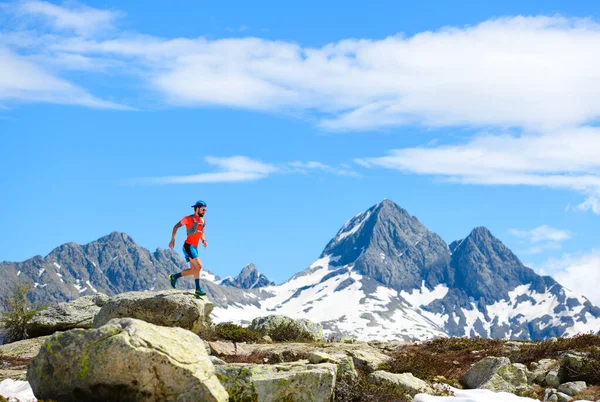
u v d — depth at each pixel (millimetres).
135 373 14016
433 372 24094
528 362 25422
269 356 25016
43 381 14570
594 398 20453
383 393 19141
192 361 14609
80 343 14281
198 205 25125
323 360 20188
